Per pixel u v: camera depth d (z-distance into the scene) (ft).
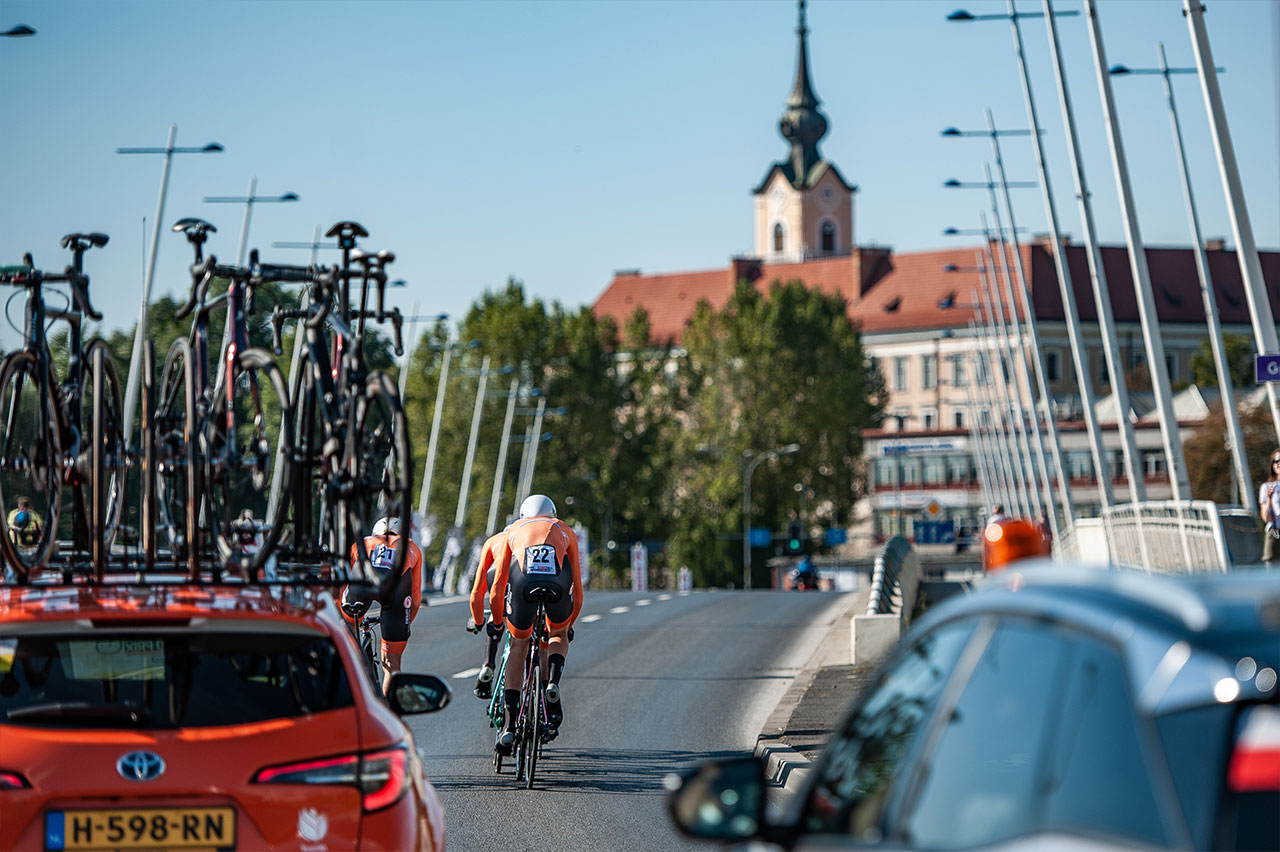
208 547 48.62
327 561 46.62
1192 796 18.15
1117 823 18.99
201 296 52.21
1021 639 22.91
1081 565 23.73
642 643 168.35
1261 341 162.40
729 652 157.28
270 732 36.73
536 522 82.12
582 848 66.69
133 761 35.78
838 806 26.58
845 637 171.22
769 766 88.07
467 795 79.41
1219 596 19.81
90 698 36.78
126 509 51.62
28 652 37.29
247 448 49.98
